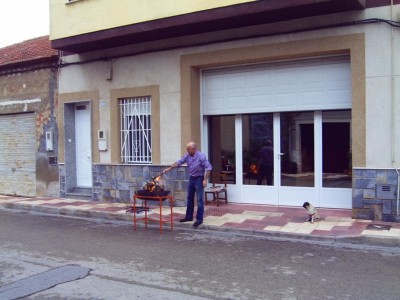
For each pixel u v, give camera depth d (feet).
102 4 36.32
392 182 28.30
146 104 38.52
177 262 22.09
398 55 27.91
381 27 28.27
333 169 32.50
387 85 28.22
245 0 29.55
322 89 32.09
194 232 28.99
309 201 33.50
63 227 31.50
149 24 33.78
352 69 29.14
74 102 42.19
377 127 28.58
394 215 28.35
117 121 39.60
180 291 17.93
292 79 33.22
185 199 36.27
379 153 28.58
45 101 44.21
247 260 22.25
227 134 36.78
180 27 33.17
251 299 16.94
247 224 29.30
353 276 19.47
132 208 34.76
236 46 33.32
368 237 24.80
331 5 27.86
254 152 35.63
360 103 28.96
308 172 33.47
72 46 39.06
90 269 21.06
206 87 36.96
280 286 18.34
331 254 23.04
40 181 45.16
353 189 29.35
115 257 23.17
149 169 37.78
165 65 36.76
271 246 24.95
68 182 43.21
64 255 23.68
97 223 32.91
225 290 17.97
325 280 18.99
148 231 29.63
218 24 32.27
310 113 33.09
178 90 36.17
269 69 34.09
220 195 37.24
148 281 19.22
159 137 37.27
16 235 28.94
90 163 42.68
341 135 32.01
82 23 37.52
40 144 44.91
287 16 30.32
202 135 37.22
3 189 48.91
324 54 31.14
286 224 28.81
